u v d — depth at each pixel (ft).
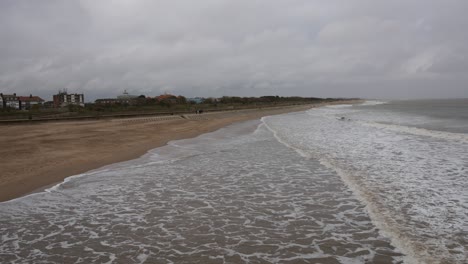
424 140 56.90
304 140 60.90
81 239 17.40
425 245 16.15
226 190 26.96
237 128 91.09
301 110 263.08
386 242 16.62
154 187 27.89
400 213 20.88
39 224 19.57
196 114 173.58
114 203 23.58
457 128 78.69
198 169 35.27
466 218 19.83
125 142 56.85
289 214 21.11
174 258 15.10
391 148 48.78
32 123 100.53
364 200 23.70
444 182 28.50
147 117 141.49
